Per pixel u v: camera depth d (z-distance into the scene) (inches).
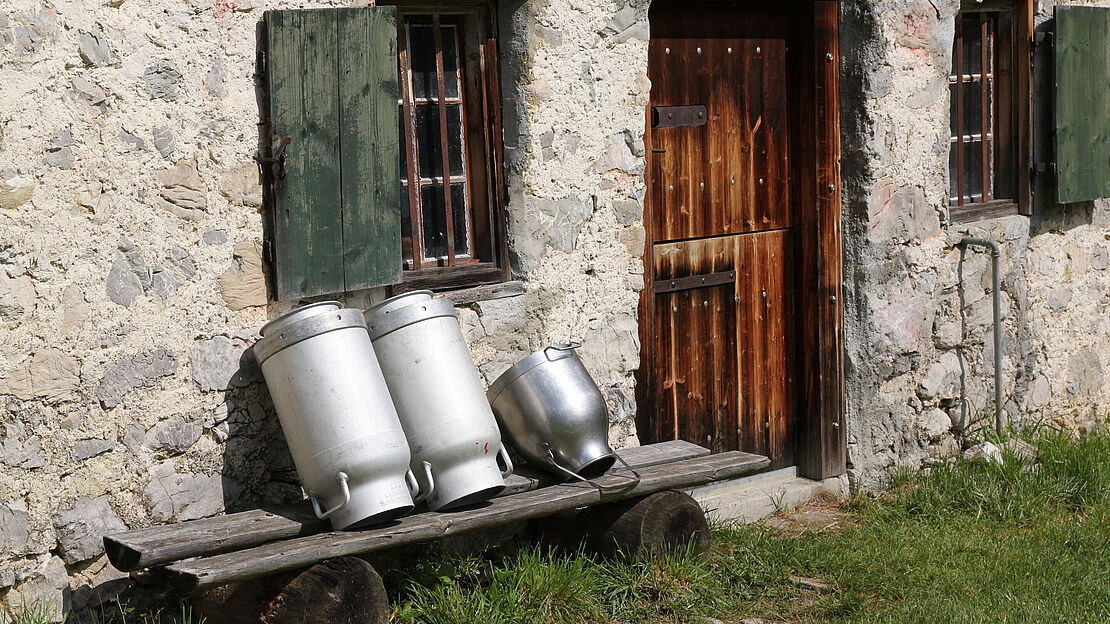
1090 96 241.0
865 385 216.2
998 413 229.8
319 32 148.7
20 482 132.3
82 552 137.3
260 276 150.2
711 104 200.1
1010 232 236.4
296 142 148.3
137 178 138.8
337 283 153.5
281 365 141.2
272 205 148.3
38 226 131.5
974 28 236.5
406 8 163.8
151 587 144.9
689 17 195.8
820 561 178.5
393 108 156.4
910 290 220.1
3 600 132.6
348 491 138.9
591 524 168.6
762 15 205.9
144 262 140.0
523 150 170.4
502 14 169.5
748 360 210.5
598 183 179.2
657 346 196.4
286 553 132.4
